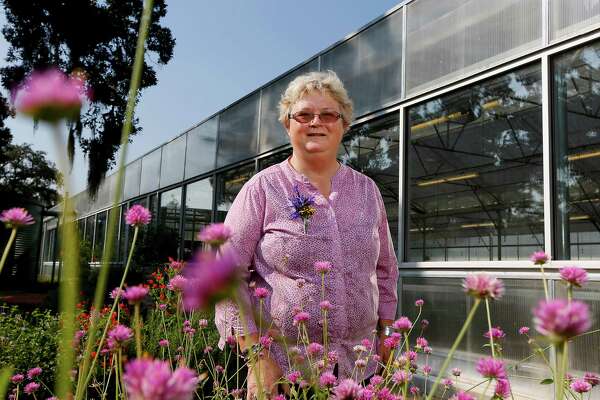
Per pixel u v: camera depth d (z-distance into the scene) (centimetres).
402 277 461
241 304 48
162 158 1160
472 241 530
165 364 22
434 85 469
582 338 312
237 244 146
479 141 509
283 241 142
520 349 348
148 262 1012
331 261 142
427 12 484
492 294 50
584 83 362
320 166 156
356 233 149
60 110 25
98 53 1050
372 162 534
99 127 864
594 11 346
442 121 472
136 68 32
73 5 1016
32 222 51
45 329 332
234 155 839
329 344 140
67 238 27
